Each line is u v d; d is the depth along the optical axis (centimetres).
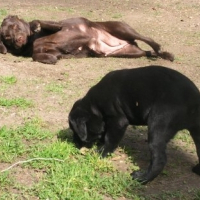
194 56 1386
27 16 1808
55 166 705
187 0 2173
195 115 672
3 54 1358
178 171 723
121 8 2025
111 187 653
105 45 1366
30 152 755
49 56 1266
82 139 732
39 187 648
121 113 714
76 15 1872
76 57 1355
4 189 649
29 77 1137
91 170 696
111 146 736
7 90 1044
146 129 872
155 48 1346
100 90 730
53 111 940
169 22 1797
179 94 661
